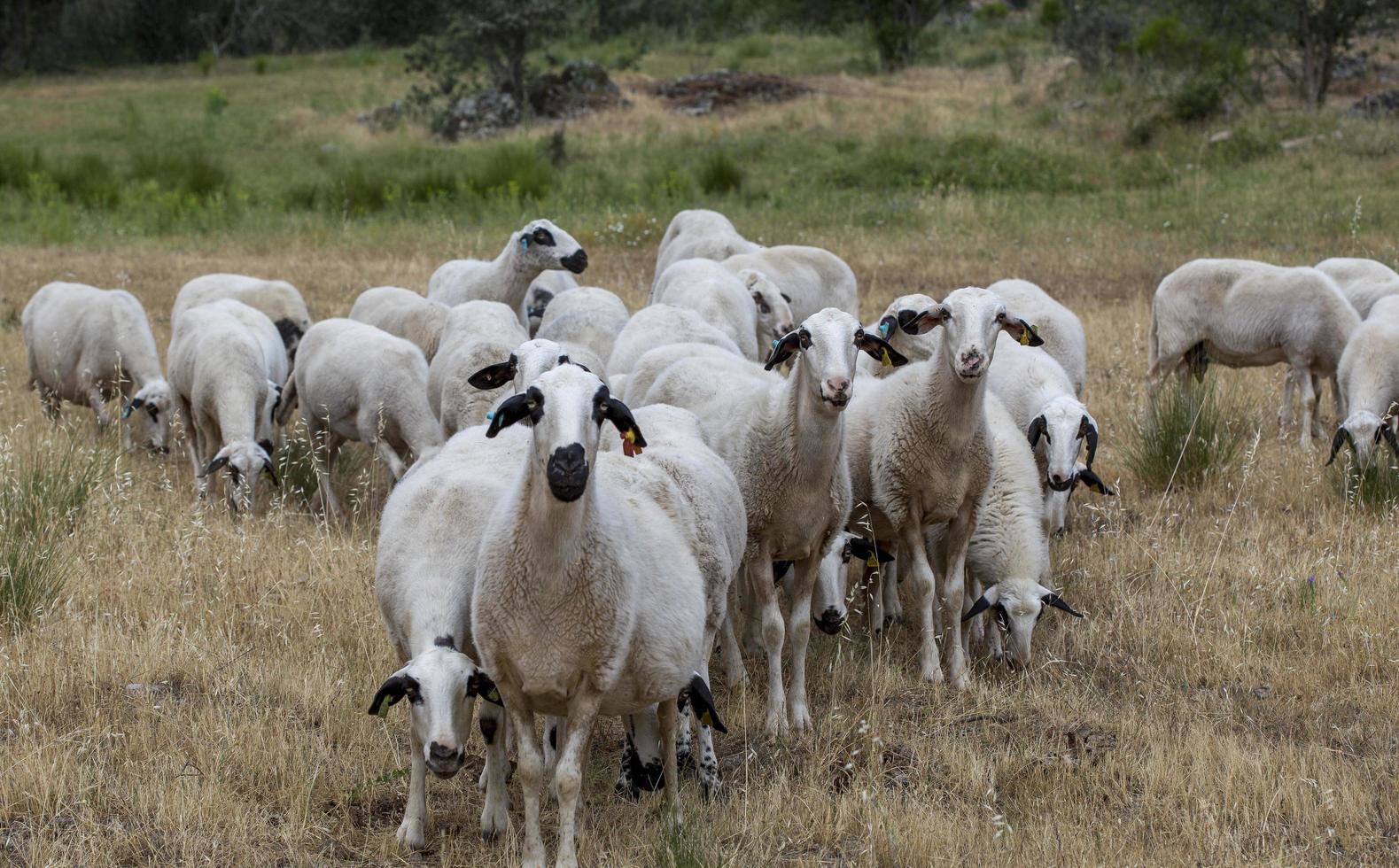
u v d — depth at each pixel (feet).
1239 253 85.61
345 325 47.14
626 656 23.35
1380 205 97.86
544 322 52.06
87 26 288.51
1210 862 25.17
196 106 201.16
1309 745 29.55
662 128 155.12
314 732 29.22
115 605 35.19
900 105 158.81
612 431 30.71
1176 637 35.29
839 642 35.19
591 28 251.80
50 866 23.53
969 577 37.06
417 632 25.00
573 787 23.32
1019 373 40.81
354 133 166.30
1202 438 46.78
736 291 50.16
